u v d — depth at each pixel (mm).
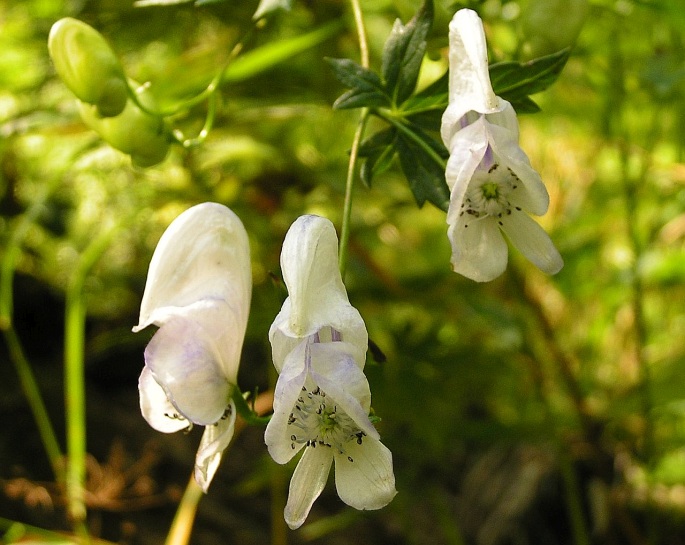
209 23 349
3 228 424
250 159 345
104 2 343
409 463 363
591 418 356
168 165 342
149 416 227
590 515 409
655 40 326
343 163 371
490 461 440
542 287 392
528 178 218
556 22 260
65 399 425
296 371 210
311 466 214
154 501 385
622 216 382
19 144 396
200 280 229
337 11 332
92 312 453
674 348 392
